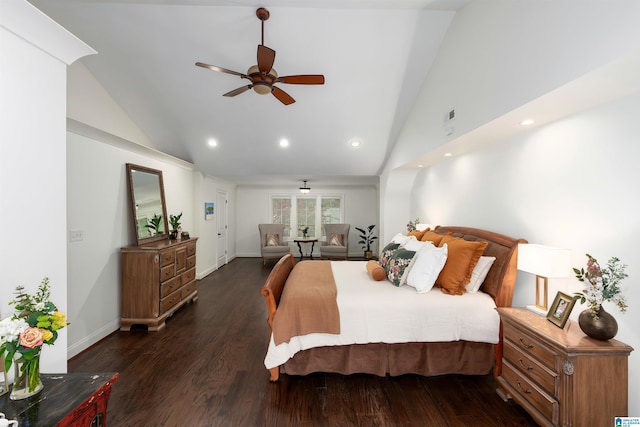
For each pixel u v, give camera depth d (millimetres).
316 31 2711
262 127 4078
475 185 2959
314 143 4445
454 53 2559
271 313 2119
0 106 1093
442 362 2152
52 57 1286
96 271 2812
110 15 2574
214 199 6004
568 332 1580
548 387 1539
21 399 1037
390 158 4668
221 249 6465
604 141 1647
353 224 7758
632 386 1485
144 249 3062
